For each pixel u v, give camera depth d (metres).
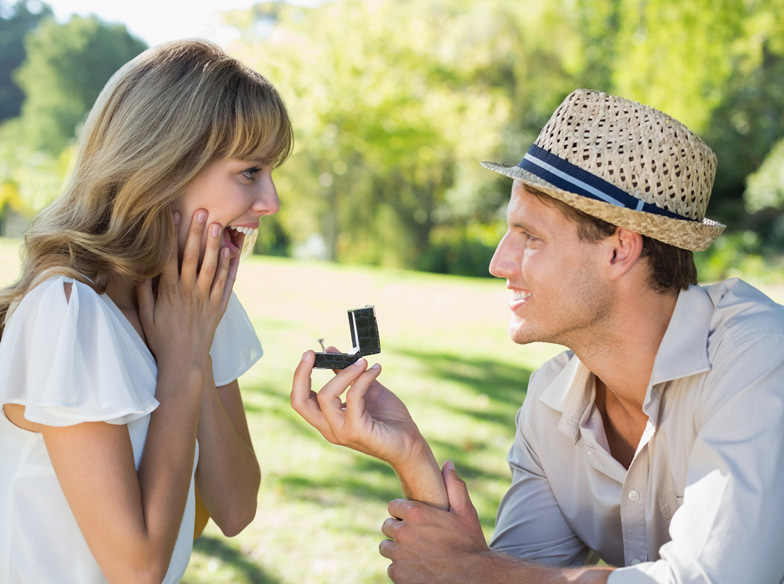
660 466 1.40
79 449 1.16
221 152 1.34
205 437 1.51
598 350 1.42
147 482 1.22
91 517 1.16
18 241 10.99
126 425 1.21
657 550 1.46
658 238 1.31
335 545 2.95
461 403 4.90
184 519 1.39
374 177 21.64
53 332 1.18
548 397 1.57
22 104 46.00
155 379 1.33
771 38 10.49
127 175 1.30
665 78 10.00
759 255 16.22
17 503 1.21
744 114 17.92
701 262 15.70
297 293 9.35
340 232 21.94
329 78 18.89
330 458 3.82
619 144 1.34
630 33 10.64
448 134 20.33
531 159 1.42
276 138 1.38
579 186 1.35
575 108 1.38
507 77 21.84
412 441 1.34
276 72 18.44
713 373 1.31
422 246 22.33
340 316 7.89
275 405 4.61
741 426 1.21
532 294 1.39
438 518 1.34
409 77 19.94
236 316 1.67
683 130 1.35
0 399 1.18
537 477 1.64
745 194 17.66
